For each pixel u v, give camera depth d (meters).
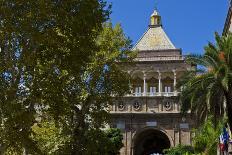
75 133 41.91
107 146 43.41
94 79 43.25
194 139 57.47
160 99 89.94
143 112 89.56
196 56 39.38
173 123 88.50
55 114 30.92
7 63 27.89
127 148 88.75
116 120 90.19
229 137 48.88
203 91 39.09
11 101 27.89
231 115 37.53
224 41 38.62
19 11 28.16
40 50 29.31
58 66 30.16
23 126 28.17
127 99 90.69
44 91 29.36
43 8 27.78
